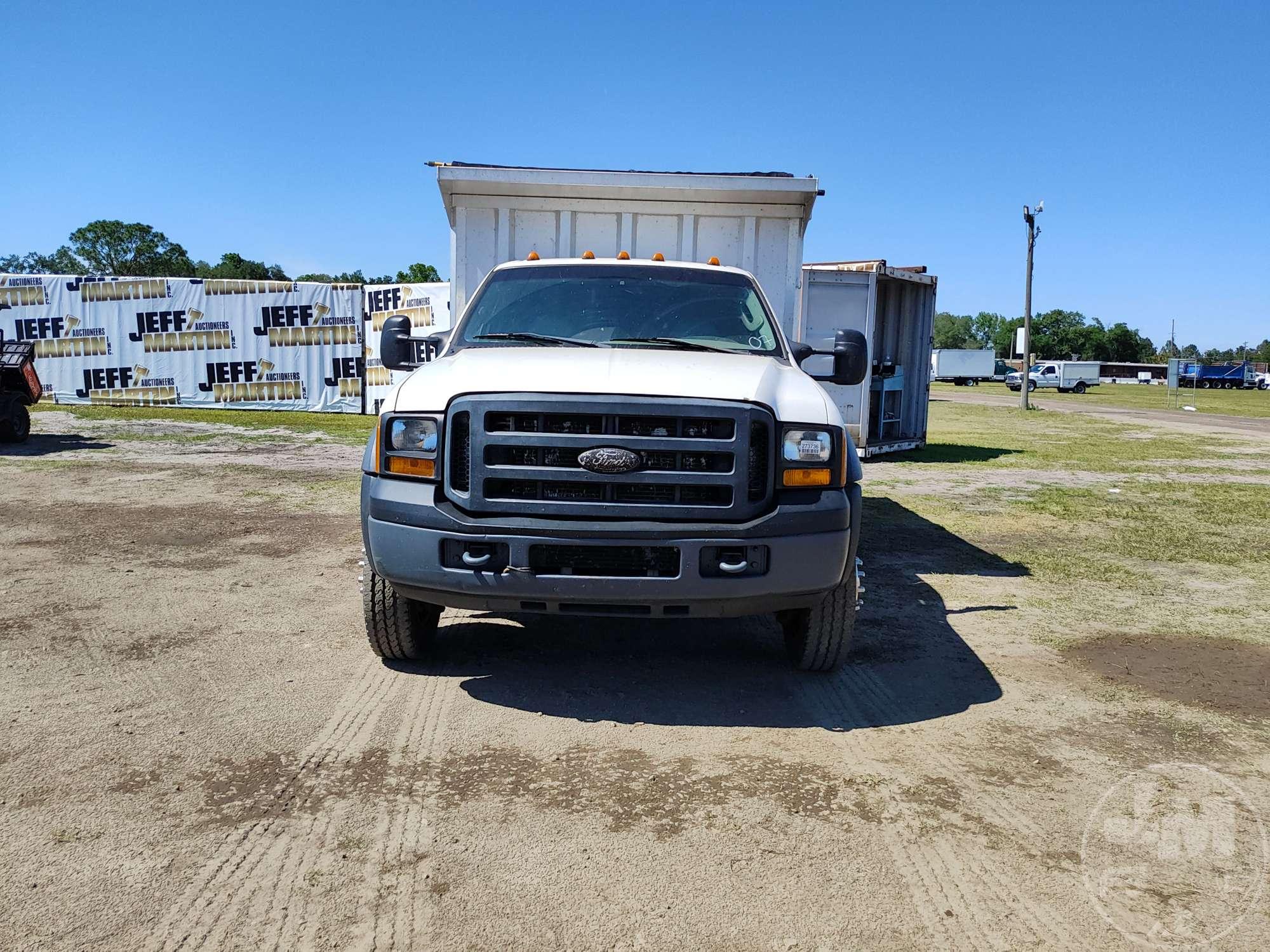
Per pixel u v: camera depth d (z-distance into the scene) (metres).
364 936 2.49
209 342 21.91
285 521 8.37
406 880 2.75
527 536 3.74
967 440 19.52
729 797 3.32
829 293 13.75
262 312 21.89
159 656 4.67
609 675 4.57
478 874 2.80
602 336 4.99
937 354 77.19
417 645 4.54
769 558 3.82
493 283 5.43
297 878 2.75
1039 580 6.83
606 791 3.35
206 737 3.72
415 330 21.47
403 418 4.03
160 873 2.76
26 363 14.10
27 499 9.30
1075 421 27.31
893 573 6.97
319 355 22.00
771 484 3.89
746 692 4.38
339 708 4.06
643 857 2.91
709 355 4.65
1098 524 9.27
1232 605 6.18
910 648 5.12
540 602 3.84
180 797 3.23
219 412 21.38
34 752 3.54
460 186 6.47
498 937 2.50
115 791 3.26
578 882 2.77
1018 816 3.23
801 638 4.53
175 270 120.69
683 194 6.48
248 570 6.51
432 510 3.84
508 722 3.95
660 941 2.50
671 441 3.79
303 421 19.62
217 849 2.90
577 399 3.79
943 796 3.37
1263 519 9.72
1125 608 6.08
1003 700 4.35
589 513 3.78
